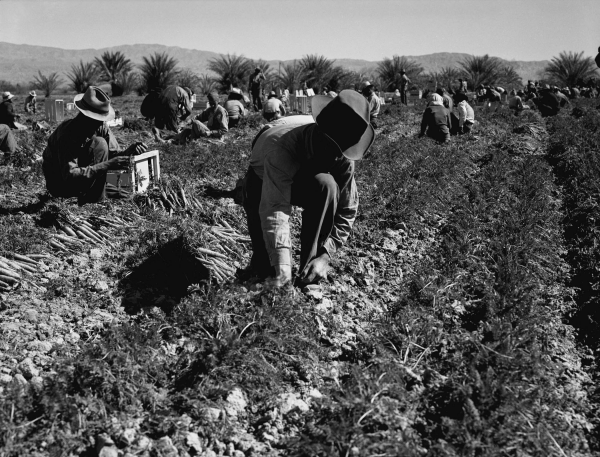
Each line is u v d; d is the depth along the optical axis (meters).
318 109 5.36
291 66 44.34
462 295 6.34
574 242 8.64
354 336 5.52
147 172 9.02
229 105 19.42
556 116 24.44
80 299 5.93
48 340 5.17
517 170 12.62
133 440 3.91
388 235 8.30
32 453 3.75
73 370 4.27
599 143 15.52
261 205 5.37
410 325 5.30
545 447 3.90
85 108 7.61
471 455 3.76
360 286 6.67
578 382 5.04
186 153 12.76
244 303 5.22
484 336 5.18
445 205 10.08
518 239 7.88
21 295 5.90
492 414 4.08
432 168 12.30
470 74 51.34
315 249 5.60
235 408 4.37
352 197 5.88
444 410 4.34
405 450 3.68
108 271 6.59
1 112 18.91
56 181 8.14
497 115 25.14
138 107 31.39
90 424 3.99
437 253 7.60
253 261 6.37
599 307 6.29
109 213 7.91
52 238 7.21
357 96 5.11
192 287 5.50
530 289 6.38
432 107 16.80
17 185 10.22
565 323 6.16
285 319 5.09
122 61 46.34
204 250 6.64
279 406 4.42
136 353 4.52
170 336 5.08
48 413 3.91
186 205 8.34
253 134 18.23
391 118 25.14
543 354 5.16
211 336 4.88
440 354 5.14
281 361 4.86
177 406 4.28
